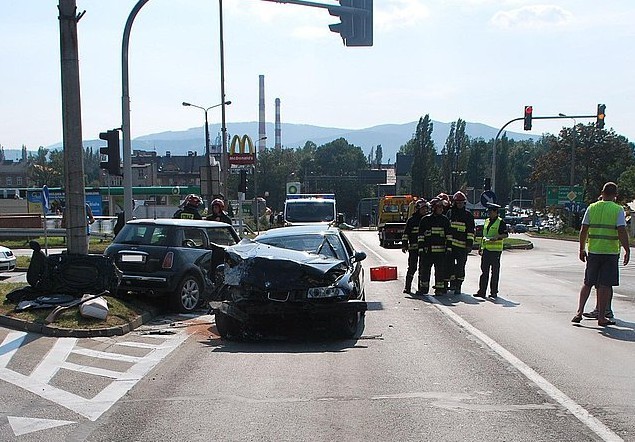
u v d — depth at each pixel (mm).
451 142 89500
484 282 14766
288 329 10625
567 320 11492
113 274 11656
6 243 34469
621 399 6629
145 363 8406
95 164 162750
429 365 8125
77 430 5832
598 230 10742
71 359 8617
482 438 5496
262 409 6348
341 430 5715
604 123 31219
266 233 11953
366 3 13586
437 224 14930
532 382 7281
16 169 132875
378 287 16844
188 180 117125
